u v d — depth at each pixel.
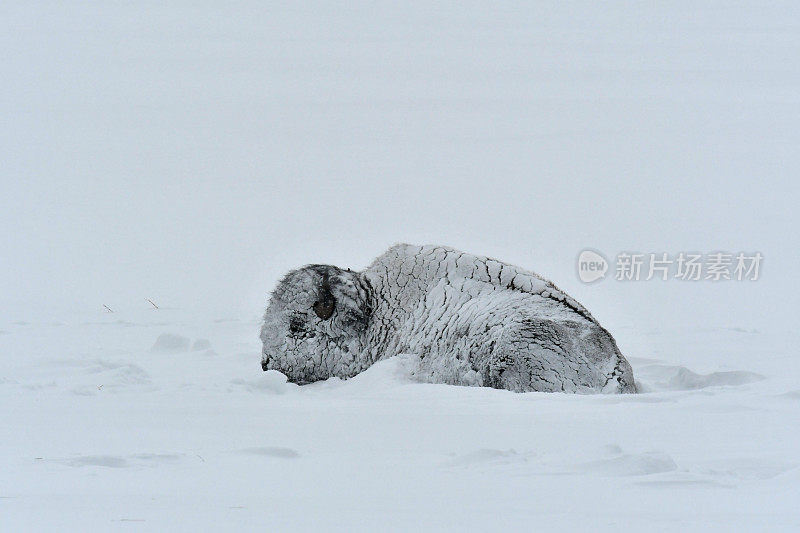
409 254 40.94
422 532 15.63
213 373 39.06
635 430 25.03
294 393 35.47
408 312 39.56
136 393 32.53
